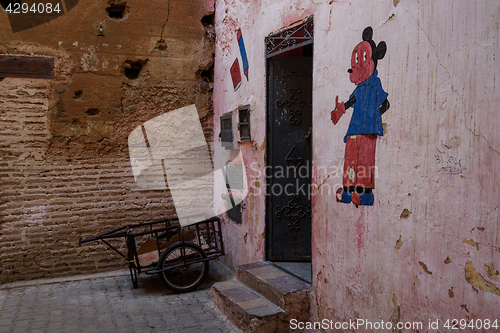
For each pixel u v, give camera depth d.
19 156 5.79
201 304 4.77
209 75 6.88
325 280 3.49
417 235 2.45
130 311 4.59
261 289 4.08
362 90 2.97
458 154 2.16
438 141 2.29
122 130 6.29
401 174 2.58
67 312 4.59
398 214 2.60
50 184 5.93
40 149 5.88
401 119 2.57
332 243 3.38
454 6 2.18
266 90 4.62
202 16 6.66
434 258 2.32
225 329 3.95
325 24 3.48
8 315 4.50
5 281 5.72
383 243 2.75
